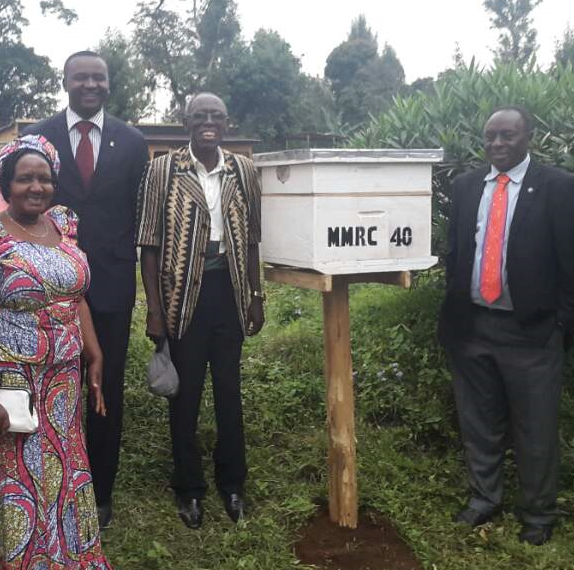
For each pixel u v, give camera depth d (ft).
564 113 14.23
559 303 11.14
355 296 21.21
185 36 94.99
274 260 11.03
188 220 10.68
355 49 123.54
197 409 11.37
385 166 10.15
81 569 8.87
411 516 11.61
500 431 11.96
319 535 11.20
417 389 15.31
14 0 105.70
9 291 8.38
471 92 15.29
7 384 8.43
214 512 11.60
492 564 10.64
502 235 11.21
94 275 10.75
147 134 50.62
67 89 10.76
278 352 17.39
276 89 89.97
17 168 8.70
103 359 10.92
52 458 8.68
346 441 11.17
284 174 10.52
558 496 12.50
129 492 12.04
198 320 11.01
